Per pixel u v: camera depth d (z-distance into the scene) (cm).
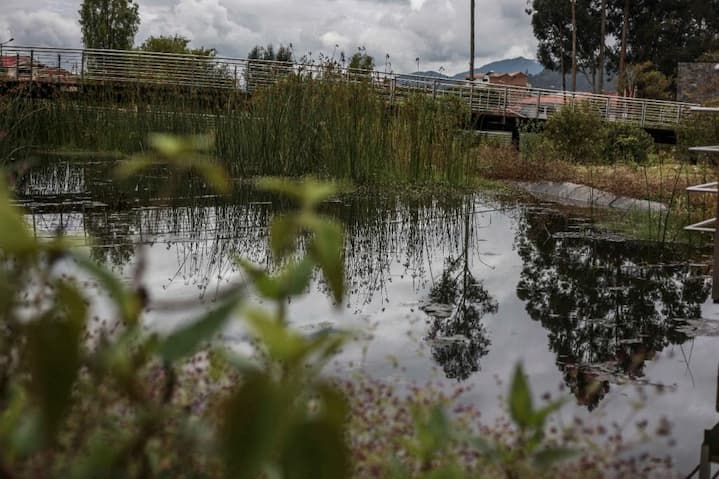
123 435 75
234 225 537
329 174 852
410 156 918
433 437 63
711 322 326
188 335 32
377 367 233
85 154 988
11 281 34
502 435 161
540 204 823
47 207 588
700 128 1148
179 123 889
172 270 374
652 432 192
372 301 339
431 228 594
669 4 3341
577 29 3391
